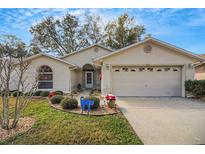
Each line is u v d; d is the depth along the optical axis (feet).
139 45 35.83
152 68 37.01
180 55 35.78
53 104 26.66
